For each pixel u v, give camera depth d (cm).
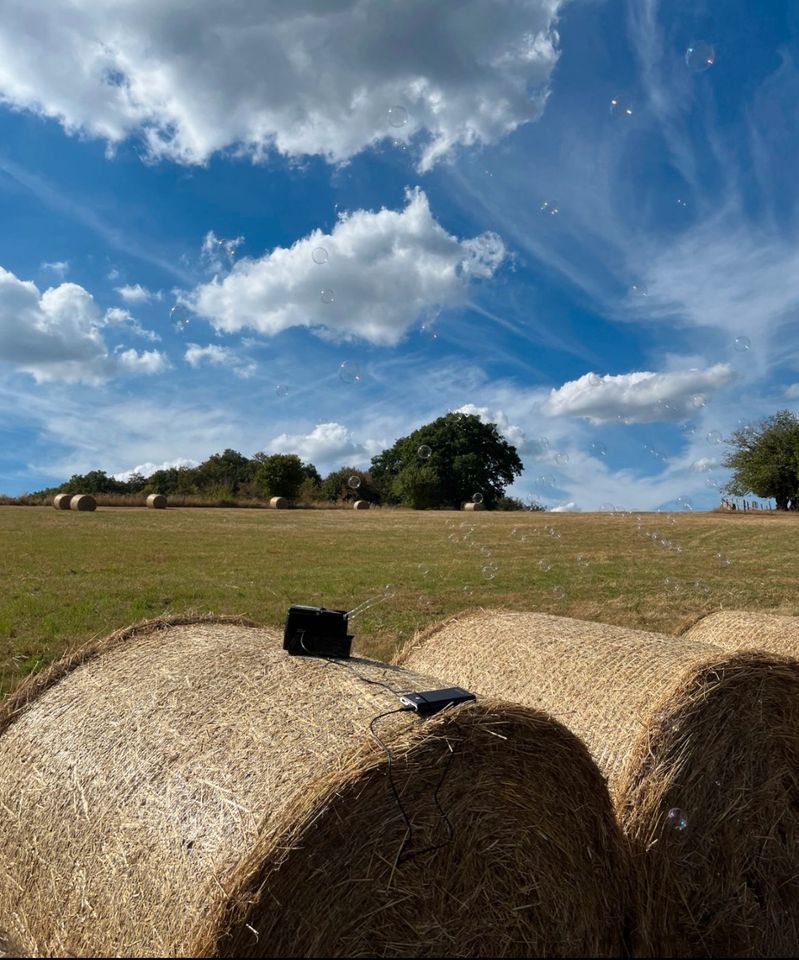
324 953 213
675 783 291
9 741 308
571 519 3281
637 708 327
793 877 314
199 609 947
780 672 313
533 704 362
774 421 4028
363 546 2017
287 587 1192
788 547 2003
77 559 1522
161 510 3553
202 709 276
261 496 4681
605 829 265
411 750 227
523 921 246
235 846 216
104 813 254
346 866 217
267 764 236
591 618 960
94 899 241
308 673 286
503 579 1349
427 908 228
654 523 2964
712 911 296
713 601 1109
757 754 309
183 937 212
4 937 265
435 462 4962
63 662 340
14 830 278
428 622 895
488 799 239
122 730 281
